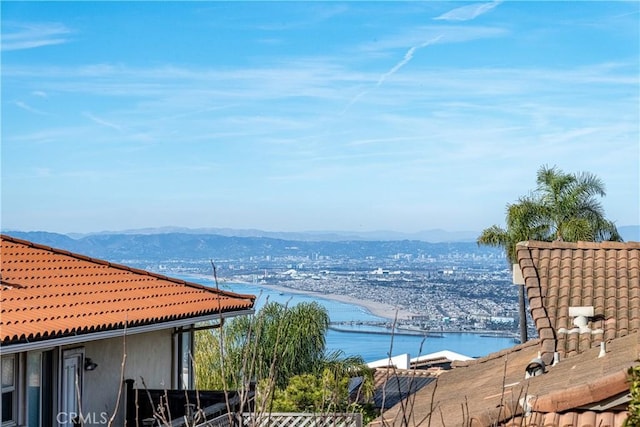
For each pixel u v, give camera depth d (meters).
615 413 7.88
